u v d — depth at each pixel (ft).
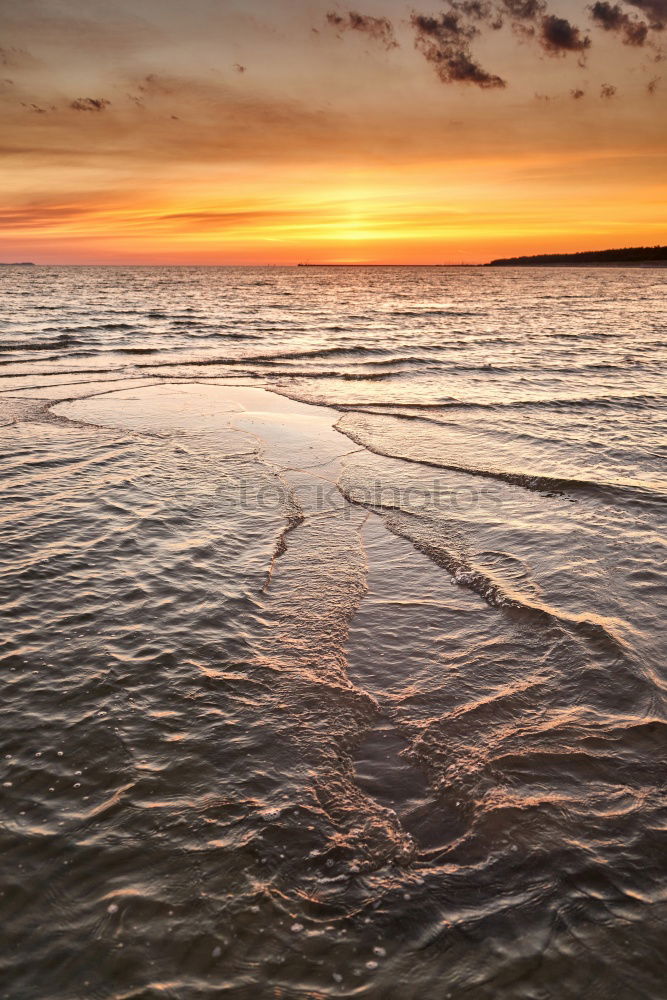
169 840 9.43
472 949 7.91
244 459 29.32
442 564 19.38
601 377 55.77
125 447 30.50
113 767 10.83
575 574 18.45
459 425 36.94
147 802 10.12
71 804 10.01
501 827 9.85
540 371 59.36
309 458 29.89
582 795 10.53
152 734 11.69
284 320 114.21
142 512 22.38
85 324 95.55
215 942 7.93
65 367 56.29
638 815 10.11
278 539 20.76
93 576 17.57
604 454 30.94
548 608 16.55
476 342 84.02
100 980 7.42
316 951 7.86
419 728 12.16
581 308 157.17
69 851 9.16
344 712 12.55
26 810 9.84
